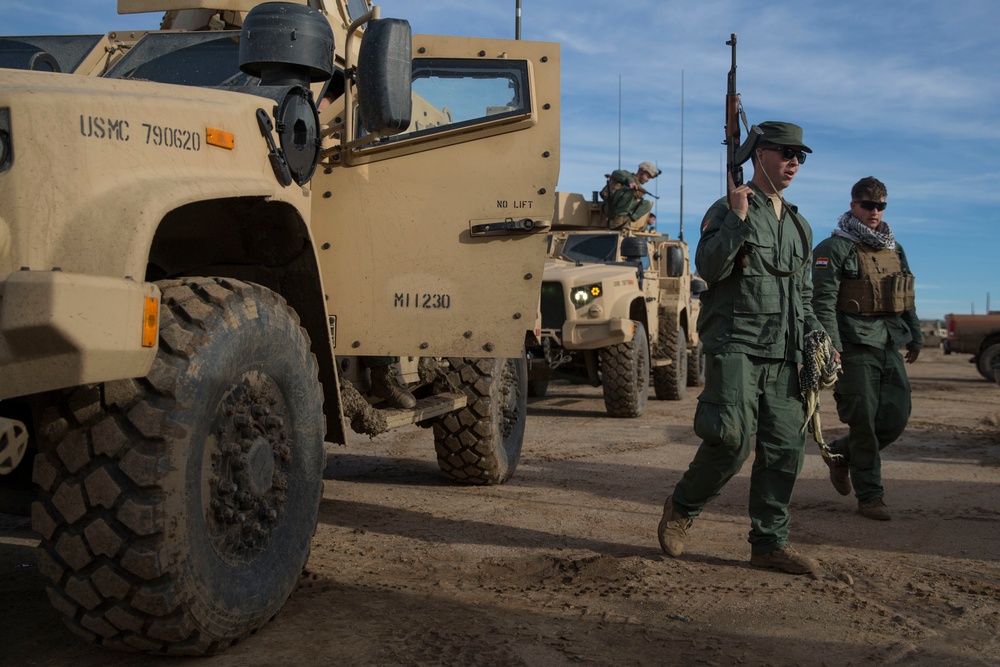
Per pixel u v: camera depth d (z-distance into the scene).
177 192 2.44
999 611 3.29
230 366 2.54
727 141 3.83
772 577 3.69
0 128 2.21
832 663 2.75
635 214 12.08
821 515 4.99
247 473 2.63
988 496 5.57
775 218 3.79
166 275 3.47
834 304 4.85
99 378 2.14
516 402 5.93
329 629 2.88
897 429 4.94
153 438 2.31
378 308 3.98
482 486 5.63
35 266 2.18
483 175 3.98
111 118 2.39
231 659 2.60
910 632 3.04
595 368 9.91
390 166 3.98
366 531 4.30
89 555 2.31
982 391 13.97
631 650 2.80
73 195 2.26
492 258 3.96
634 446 7.56
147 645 2.46
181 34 4.40
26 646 2.70
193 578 2.39
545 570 3.72
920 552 4.20
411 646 2.75
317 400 3.08
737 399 3.65
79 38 4.61
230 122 2.83
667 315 12.02
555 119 4.03
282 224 3.14
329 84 4.53
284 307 2.90
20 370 2.07
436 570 3.66
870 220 4.95
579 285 9.51
